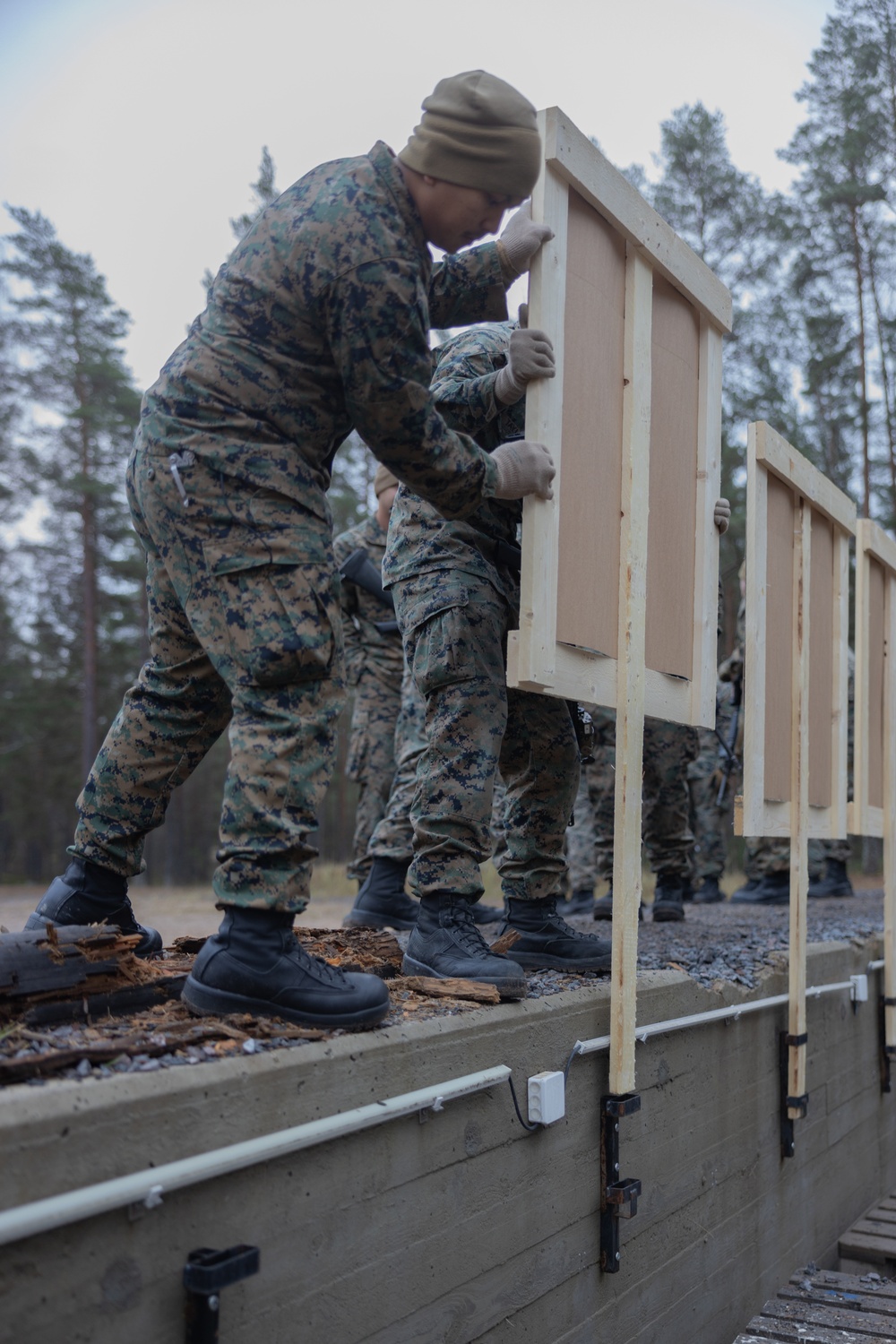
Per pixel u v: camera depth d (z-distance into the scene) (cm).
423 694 264
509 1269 218
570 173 240
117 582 2703
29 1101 134
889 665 522
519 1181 223
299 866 193
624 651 258
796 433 2116
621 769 257
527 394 233
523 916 297
